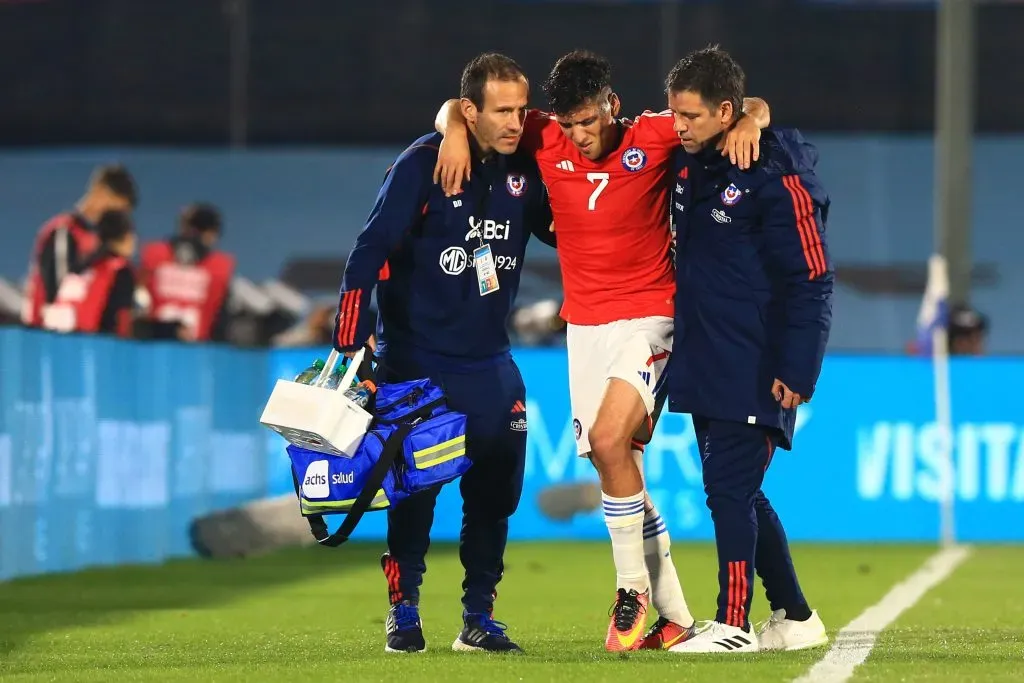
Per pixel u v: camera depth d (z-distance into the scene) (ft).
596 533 133.69
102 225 134.31
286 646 66.28
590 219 62.13
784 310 60.75
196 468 121.70
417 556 63.00
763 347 60.90
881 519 134.10
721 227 60.80
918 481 134.10
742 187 60.08
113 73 235.61
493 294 62.28
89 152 266.16
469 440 62.69
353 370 59.47
